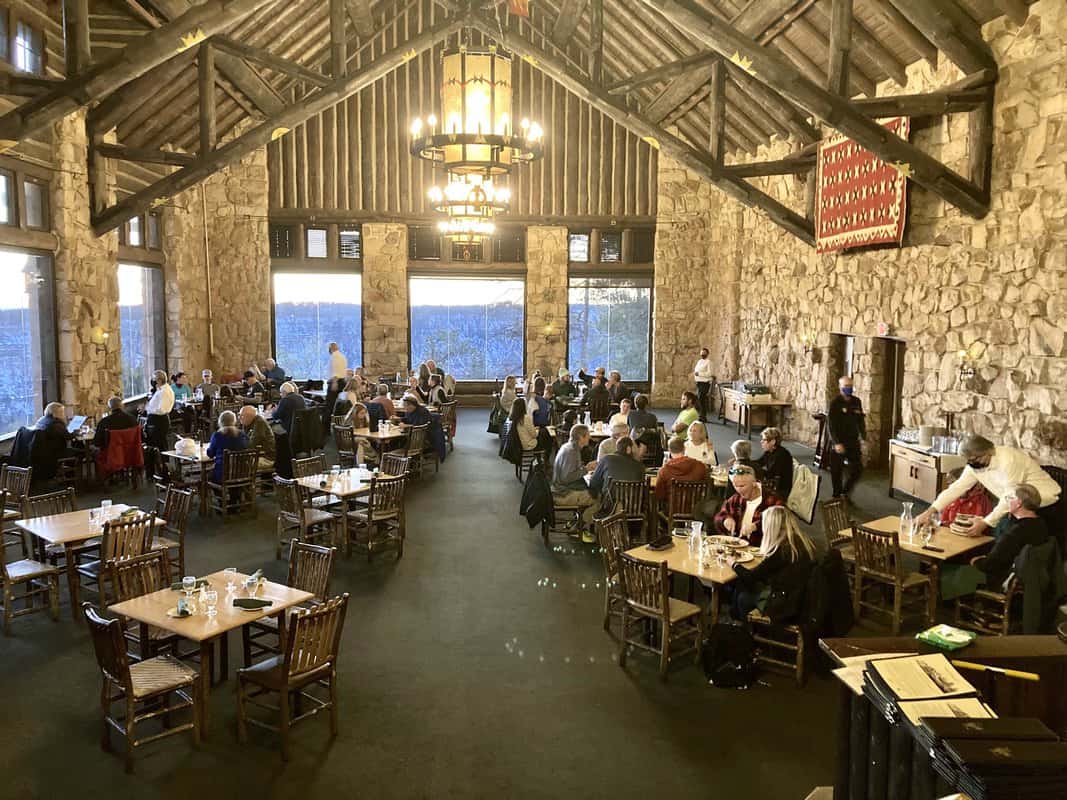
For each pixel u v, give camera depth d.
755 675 5.96
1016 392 9.38
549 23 17.81
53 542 6.69
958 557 7.01
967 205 9.69
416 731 5.24
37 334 11.12
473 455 14.15
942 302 10.77
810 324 14.69
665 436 12.79
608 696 5.73
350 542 8.77
